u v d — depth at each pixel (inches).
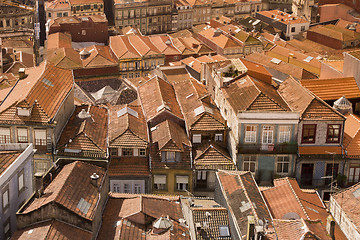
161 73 4899.1
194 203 2696.9
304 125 3048.7
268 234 2182.6
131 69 6013.8
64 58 5797.2
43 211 2239.2
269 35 7086.6
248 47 6432.1
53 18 7657.5
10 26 7042.3
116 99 4375.0
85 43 6722.4
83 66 5797.2
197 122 3294.8
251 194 2504.9
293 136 3031.5
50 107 3166.8
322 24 7391.7
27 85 3358.8
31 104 3080.7
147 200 2600.9
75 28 6688.0
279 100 3228.3
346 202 2490.2
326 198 3105.3
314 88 3499.0
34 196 2351.1
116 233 2358.5
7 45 6043.3
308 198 2657.5
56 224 2229.3
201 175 3125.0
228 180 2650.1
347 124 3257.9
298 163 3063.5
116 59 6003.9
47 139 3070.9
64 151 3105.3
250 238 2167.8
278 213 2479.1
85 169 2576.3
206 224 2409.0
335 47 6471.5
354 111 3535.9
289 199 2544.3
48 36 6525.6
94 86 4982.8
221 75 3686.0
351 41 6446.9
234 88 3393.2
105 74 5905.5
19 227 2256.4
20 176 2491.4
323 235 2208.4
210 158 3137.3
